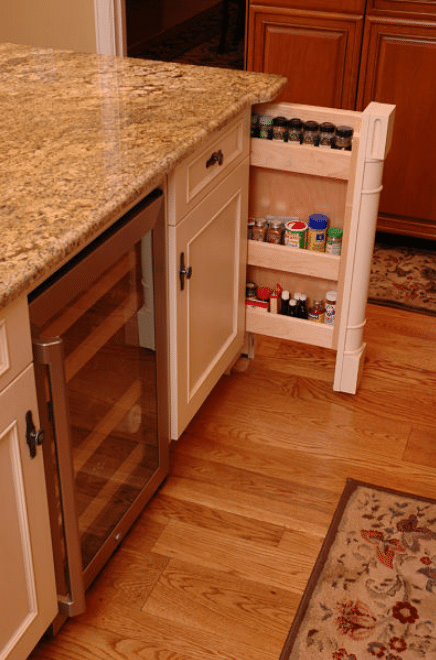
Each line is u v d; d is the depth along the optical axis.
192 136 1.77
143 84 2.13
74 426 1.61
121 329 1.70
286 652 1.71
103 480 1.80
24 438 1.36
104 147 1.71
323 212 2.36
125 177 1.56
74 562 1.57
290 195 2.37
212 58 5.56
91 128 1.81
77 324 1.50
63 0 3.37
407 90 3.00
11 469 1.35
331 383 2.57
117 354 1.71
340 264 2.30
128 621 1.78
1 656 1.45
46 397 1.40
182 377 2.06
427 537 1.99
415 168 3.13
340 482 2.18
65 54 2.39
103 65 2.29
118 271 1.62
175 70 2.26
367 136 2.05
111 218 1.47
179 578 1.89
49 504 1.51
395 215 3.27
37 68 2.25
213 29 6.36
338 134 2.16
